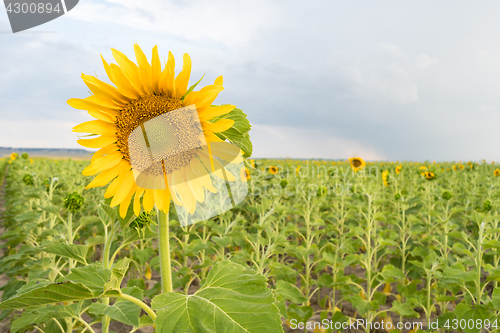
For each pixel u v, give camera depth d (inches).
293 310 168.4
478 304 128.8
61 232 167.2
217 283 54.4
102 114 51.7
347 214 291.7
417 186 379.9
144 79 51.5
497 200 271.9
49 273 148.6
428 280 172.2
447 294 211.6
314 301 225.8
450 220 250.1
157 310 49.8
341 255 241.8
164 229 57.2
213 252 227.0
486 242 142.1
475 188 375.6
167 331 46.8
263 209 197.8
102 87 50.9
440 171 589.3
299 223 335.6
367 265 183.8
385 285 223.8
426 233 274.1
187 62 51.5
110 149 51.4
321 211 334.6
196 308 49.1
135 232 94.4
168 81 51.2
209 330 45.9
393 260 237.8
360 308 161.5
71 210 142.9
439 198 280.4
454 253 238.5
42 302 50.6
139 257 192.5
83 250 100.5
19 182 440.5
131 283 181.0
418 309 210.5
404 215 246.4
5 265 178.7
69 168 542.3
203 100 49.0
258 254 167.9
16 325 107.6
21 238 187.5
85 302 135.1
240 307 48.4
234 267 57.1
